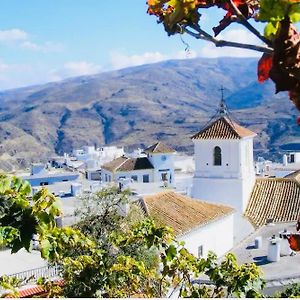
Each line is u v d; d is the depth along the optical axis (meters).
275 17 2.83
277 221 43.94
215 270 12.06
